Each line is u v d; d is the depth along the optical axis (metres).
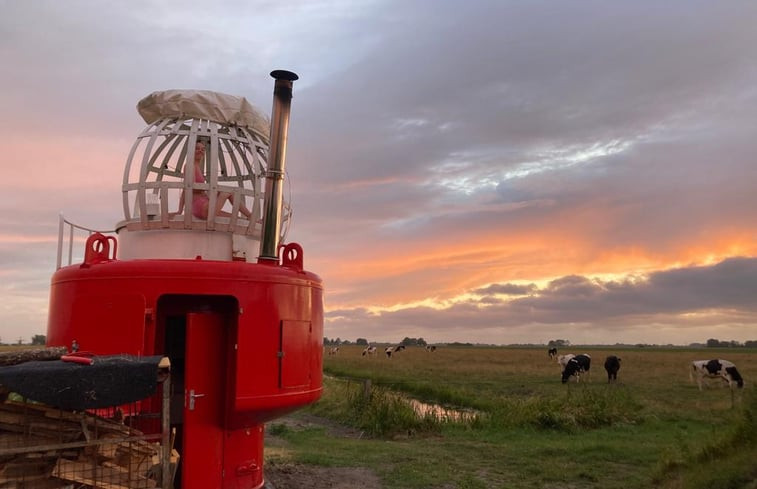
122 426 4.63
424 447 12.23
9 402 4.44
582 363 31.12
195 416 5.70
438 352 87.56
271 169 6.20
